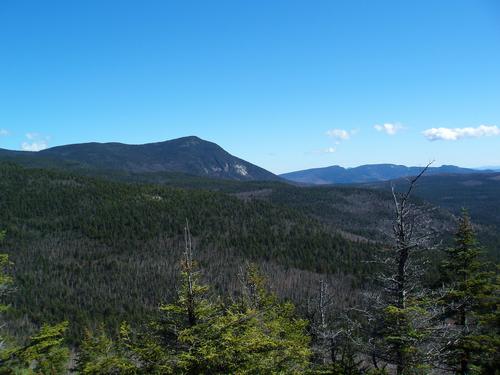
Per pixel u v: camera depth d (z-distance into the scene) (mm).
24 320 95688
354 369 17375
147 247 151000
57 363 22500
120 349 12758
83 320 94125
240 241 152750
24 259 136875
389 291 17250
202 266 126375
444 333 17172
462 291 21703
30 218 169000
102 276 131250
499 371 18844
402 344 15867
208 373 11977
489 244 120375
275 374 12500
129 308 105875
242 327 12734
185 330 11750
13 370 14773
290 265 131625
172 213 175500
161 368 11320
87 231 161250
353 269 120562
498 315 20547
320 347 23844
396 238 16922
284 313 23953
